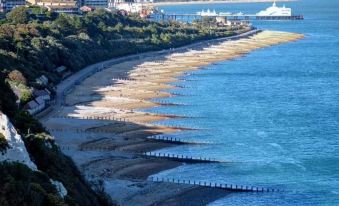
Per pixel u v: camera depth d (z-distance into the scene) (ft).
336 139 577.02
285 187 456.45
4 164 285.43
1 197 261.44
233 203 429.38
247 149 547.08
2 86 401.49
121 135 588.50
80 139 567.18
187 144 563.07
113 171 481.05
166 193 441.27
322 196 440.45
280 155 528.63
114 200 411.34
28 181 283.38
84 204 320.91
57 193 292.20
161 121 650.02
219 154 532.32
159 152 536.01
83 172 449.89
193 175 479.41
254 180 469.98
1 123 305.32
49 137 376.48
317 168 494.18
